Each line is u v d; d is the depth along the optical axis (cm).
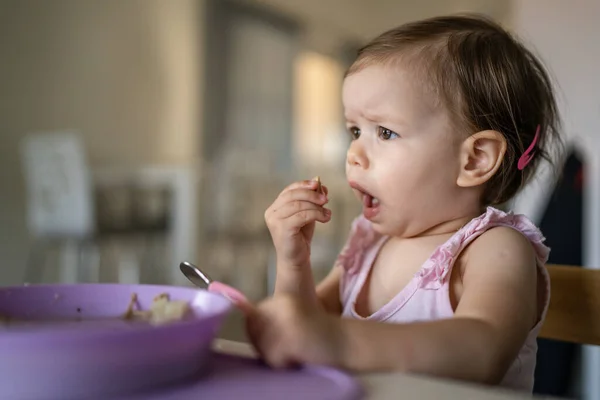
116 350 31
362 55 68
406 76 63
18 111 319
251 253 402
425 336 41
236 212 386
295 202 67
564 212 154
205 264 336
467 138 64
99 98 362
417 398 33
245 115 471
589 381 161
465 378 41
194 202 290
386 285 70
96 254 318
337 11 561
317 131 561
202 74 430
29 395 30
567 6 192
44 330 31
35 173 274
